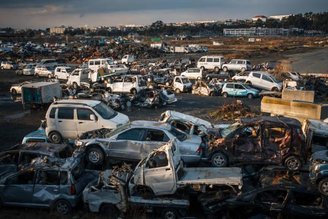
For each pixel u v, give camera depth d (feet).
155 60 218.59
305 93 78.74
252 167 40.57
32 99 84.64
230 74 140.56
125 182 35.06
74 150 43.52
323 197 31.30
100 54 233.55
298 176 35.40
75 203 35.55
